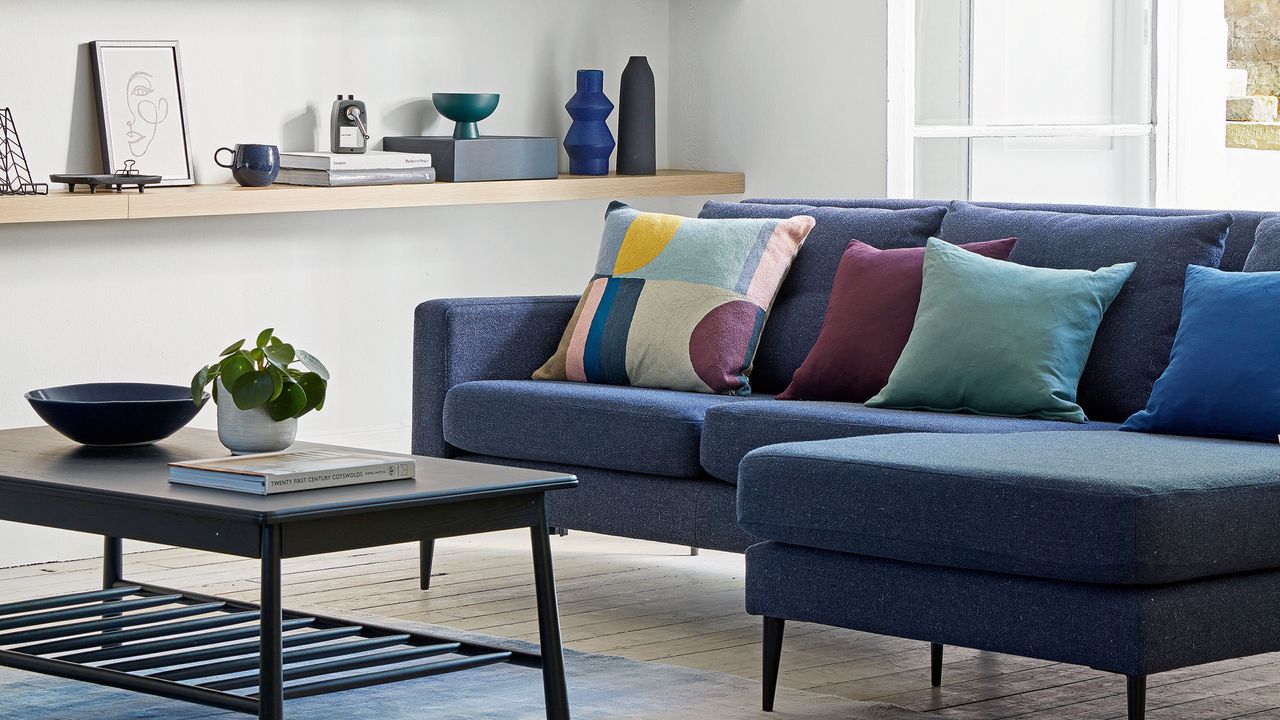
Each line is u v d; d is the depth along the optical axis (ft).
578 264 18.54
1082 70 16.93
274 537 7.92
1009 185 16.99
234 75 15.93
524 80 17.98
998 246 12.58
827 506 9.50
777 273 13.67
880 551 9.36
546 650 9.05
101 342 15.17
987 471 8.93
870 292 12.68
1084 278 11.89
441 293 17.48
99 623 9.86
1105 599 8.52
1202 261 11.84
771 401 12.13
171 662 9.07
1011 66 16.92
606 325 13.64
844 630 12.17
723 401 12.57
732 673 10.96
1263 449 9.78
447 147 16.44
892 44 16.62
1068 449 9.59
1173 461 9.14
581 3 18.29
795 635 12.03
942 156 16.90
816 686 10.57
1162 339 11.74
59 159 14.90
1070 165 16.96
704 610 12.82
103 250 15.14
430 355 13.67
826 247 13.71
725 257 13.65
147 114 15.25
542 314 14.17
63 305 14.93
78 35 14.93
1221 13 17.25
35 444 10.43
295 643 9.48
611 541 15.66
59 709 9.89
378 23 16.87
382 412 17.13
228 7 15.84
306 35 16.39
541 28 18.04
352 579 13.83
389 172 15.92
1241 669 10.93
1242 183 21.31
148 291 15.43
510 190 16.65
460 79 17.52
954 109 16.89
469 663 9.10
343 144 16.22
